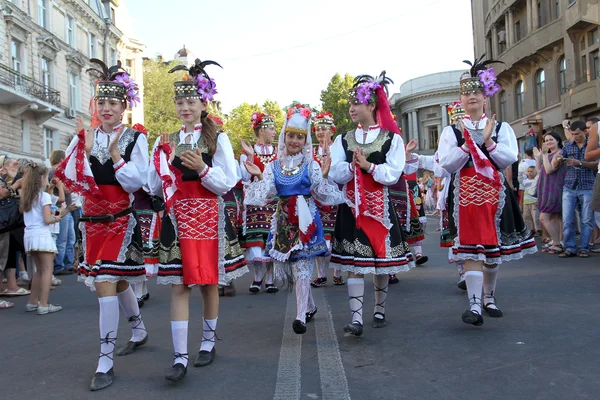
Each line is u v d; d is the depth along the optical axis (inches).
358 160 156.8
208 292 142.5
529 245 179.0
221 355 146.9
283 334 167.2
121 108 141.7
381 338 156.6
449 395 111.7
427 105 1835.6
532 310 181.0
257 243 243.0
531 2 893.8
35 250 222.8
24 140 946.7
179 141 141.9
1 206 250.7
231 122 1941.4
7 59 868.6
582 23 737.0
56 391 124.0
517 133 987.9
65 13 1095.6
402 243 164.9
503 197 167.6
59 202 338.0
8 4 862.5
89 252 135.3
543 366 126.1
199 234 135.6
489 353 137.6
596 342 142.6
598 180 282.8
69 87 1117.7
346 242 161.9
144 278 141.8
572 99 755.4
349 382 121.3
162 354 151.5
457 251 167.5
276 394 116.1
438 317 179.3
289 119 166.6
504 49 1043.3
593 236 361.7
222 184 135.3
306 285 161.0
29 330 191.8
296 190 164.7
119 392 122.1
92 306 237.3
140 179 135.5
